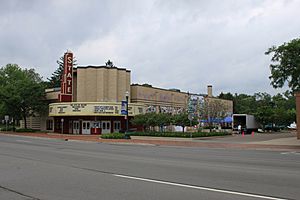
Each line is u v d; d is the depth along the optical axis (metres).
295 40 31.78
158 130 52.19
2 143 29.72
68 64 56.75
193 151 22.61
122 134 40.81
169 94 66.19
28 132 58.28
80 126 54.78
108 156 18.17
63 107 53.12
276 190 8.66
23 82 60.38
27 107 61.06
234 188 8.96
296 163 14.93
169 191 8.61
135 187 9.16
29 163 14.80
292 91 35.84
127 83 59.25
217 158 17.28
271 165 14.12
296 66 31.77
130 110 52.88
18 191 8.84
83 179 10.52
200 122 53.22
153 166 13.72
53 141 34.91
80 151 21.59
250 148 26.08
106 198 7.91
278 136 45.34
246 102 112.69
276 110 71.19
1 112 62.38
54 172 12.06
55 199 7.90
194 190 8.72
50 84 98.69
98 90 56.84
